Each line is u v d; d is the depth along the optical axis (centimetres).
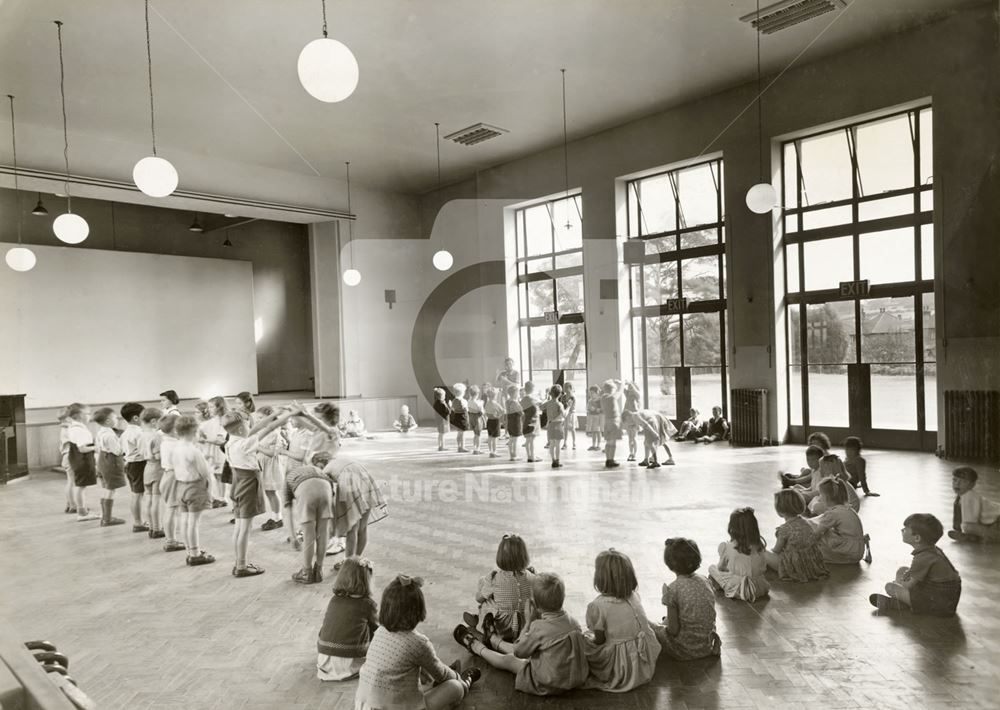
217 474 621
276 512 547
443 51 725
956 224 697
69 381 1193
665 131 962
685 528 462
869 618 297
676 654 267
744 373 898
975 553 363
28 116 881
